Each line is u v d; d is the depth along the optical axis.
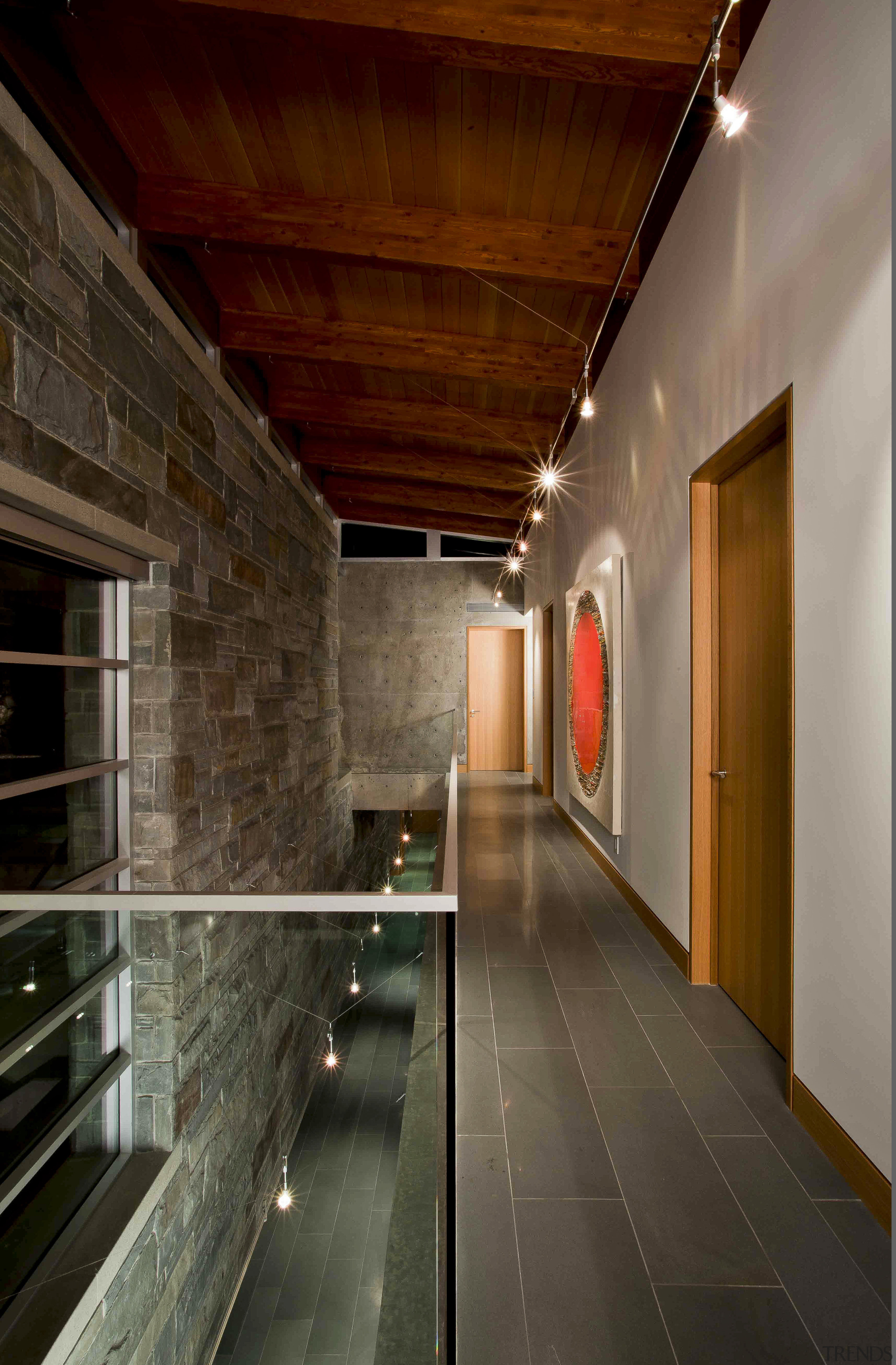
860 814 1.67
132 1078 2.23
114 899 1.71
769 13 2.13
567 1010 2.72
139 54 2.72
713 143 2.61
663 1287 1.50
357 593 10.42
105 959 2.30
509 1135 1.99
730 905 2.82
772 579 2.41
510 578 10.31
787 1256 1.57
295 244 3.54
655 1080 2.25
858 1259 1.56
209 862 3.81
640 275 3.68
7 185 2.14
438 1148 1.43
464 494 8.45
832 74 1.76
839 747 1.76
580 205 3.53
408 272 3.77
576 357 4.93
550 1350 1.36
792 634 2.01
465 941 3.45
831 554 1.79
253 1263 1.88
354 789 8.80
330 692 7.85
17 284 2.18
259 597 4.94
